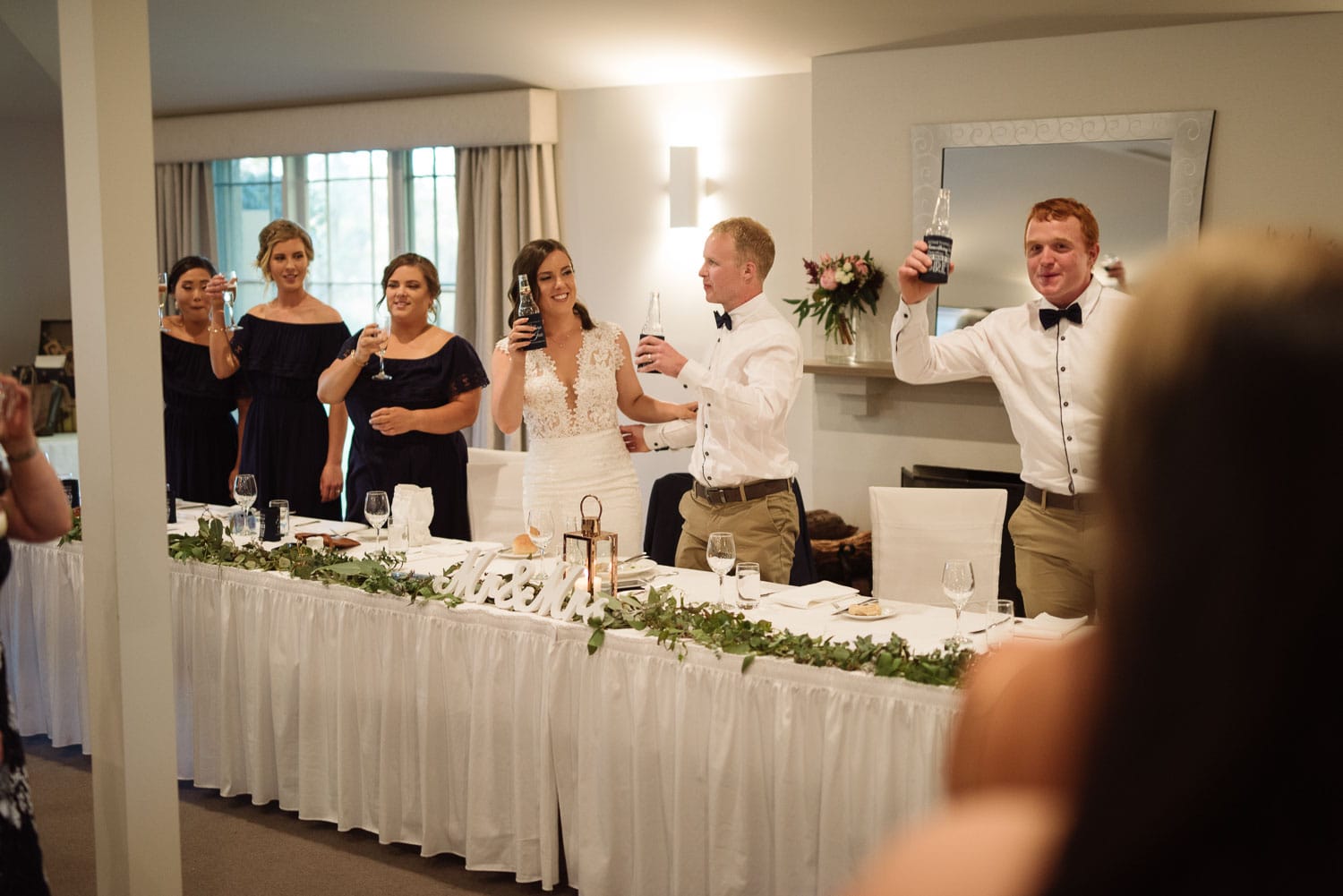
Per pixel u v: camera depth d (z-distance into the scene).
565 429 3.99
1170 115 5.12
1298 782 0.34
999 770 0.47
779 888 2.79
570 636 3.08
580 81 6.78
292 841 3.60
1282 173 4.96
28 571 4.33
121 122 2.75
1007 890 0.37
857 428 6.11
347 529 4.30
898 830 2.62
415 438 4.62
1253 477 0.34
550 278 3.89
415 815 3.47
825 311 6.00
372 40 6.38
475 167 7.27
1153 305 0.36
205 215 8.56
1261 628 0.34
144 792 2.95
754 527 3.72
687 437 4.05
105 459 2.82
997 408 5.71
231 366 5.18
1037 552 3.31
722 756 2.82
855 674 2.65
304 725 3.62
